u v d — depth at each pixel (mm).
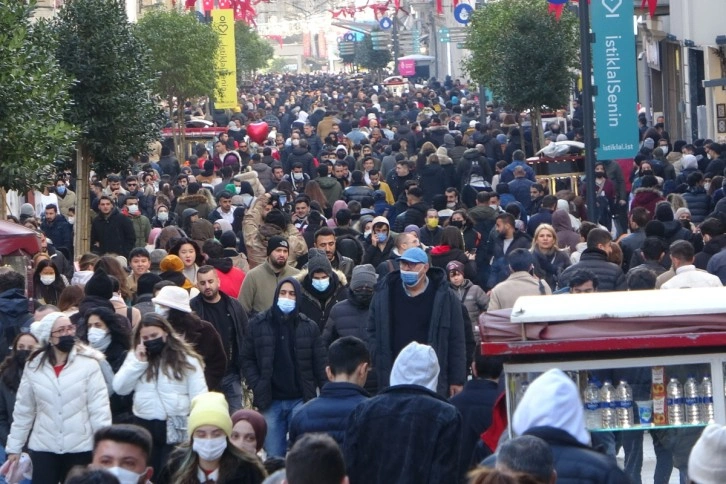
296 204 41281
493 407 18359
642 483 17359
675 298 17000
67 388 21047
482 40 82000
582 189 52312
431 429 16234
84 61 49750
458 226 38281
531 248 33281
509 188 50031
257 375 24203
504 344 16516
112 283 24234
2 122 36281
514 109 77312
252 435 17562
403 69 196875
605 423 16891
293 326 24219
